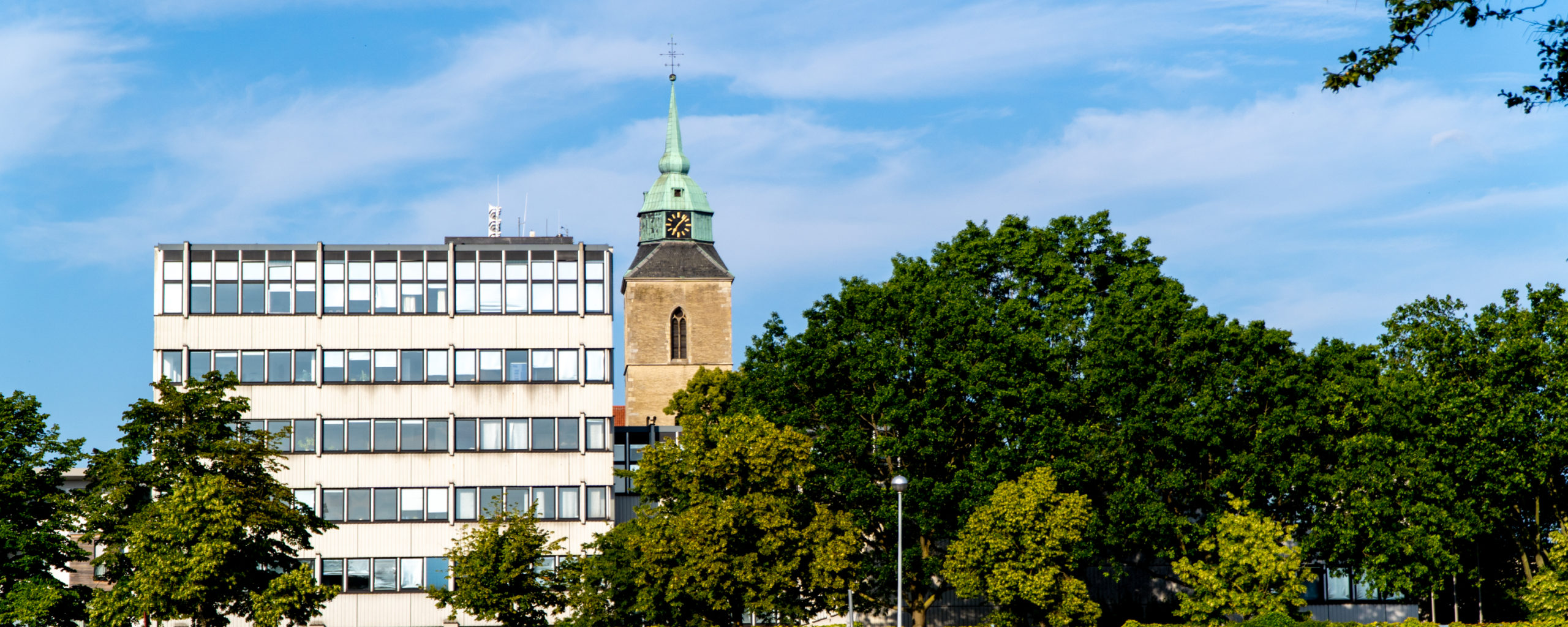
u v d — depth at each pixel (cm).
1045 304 7200
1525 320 6319
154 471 6141
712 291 13962
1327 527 6234
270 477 6369
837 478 6400
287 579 5684
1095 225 7469
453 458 8162
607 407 8275
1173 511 6450
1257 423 6316
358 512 8088
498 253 8312
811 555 5941
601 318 8325
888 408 6450
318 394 8119
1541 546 6588
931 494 6356
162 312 8050
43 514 6131
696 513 5834
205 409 6328
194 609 5731
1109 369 6412
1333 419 6281
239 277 8119
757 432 5994
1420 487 6150
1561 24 2030
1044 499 5969
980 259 7394
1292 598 5884
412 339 8206
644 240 14262
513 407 8231
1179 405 6331
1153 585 7681
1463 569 6325
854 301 6756
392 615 8044
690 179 14350
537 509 8162
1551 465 6225
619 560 6212
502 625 6706
